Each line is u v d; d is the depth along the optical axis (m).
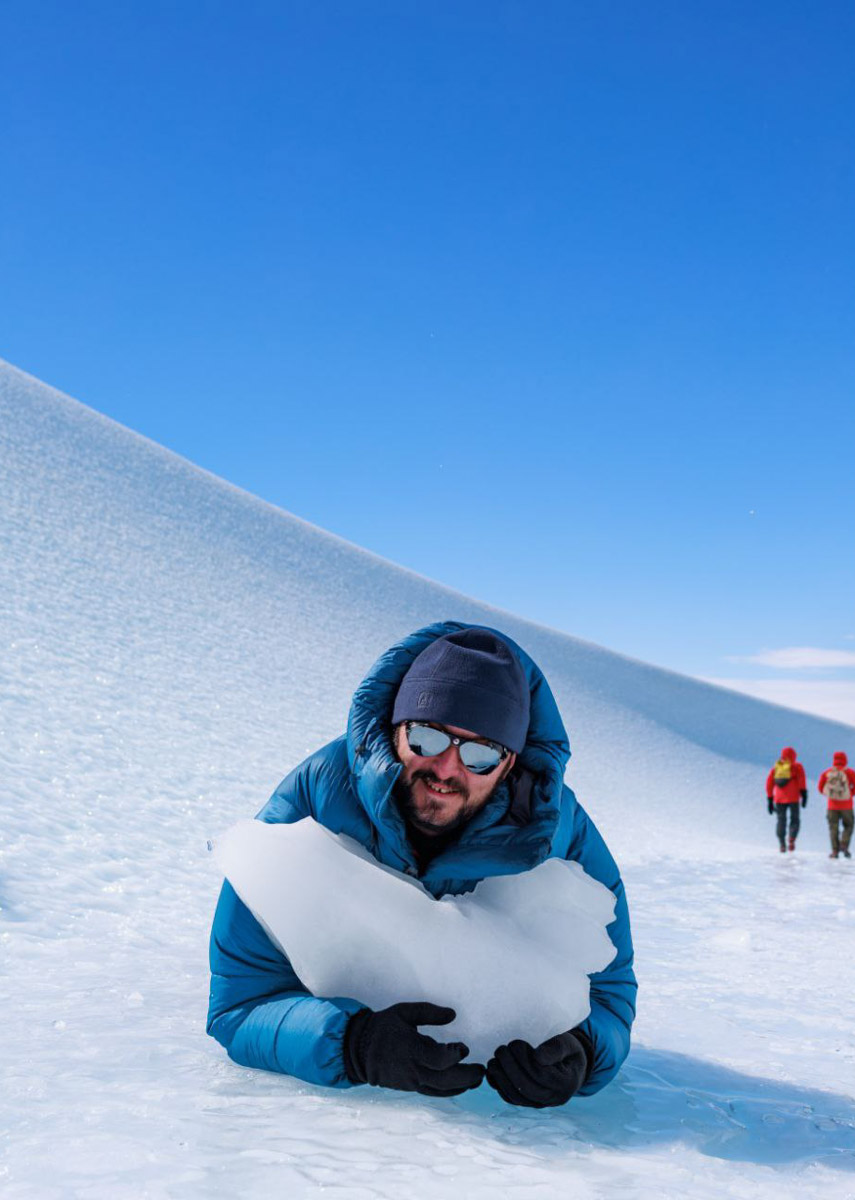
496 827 1.78
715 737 36.88
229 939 1.94
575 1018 1.79
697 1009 3.13
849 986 3.74
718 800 25.95
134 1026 2.33
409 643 1.91
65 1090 1.78
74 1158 1.44
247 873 1.84
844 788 13.77
